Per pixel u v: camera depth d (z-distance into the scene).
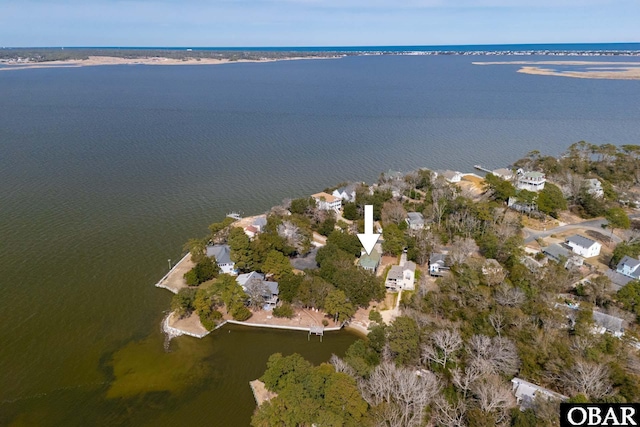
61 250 116.25
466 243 111.56
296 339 86.19
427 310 85.69
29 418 66.88
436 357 72.00
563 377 66.25
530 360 69.31
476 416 58.06
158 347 83.00
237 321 90.31
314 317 92.06
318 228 129.00
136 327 88.38
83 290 99.50
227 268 106.50
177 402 70.44
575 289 94.69
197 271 102.06
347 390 61.97
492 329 76.75
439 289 92.25
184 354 81.38
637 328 81.50
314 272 101.56
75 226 130.50
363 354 74.25
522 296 84.88
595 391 62.88
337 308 88.06
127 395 71.69
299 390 64.62
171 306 90.62
